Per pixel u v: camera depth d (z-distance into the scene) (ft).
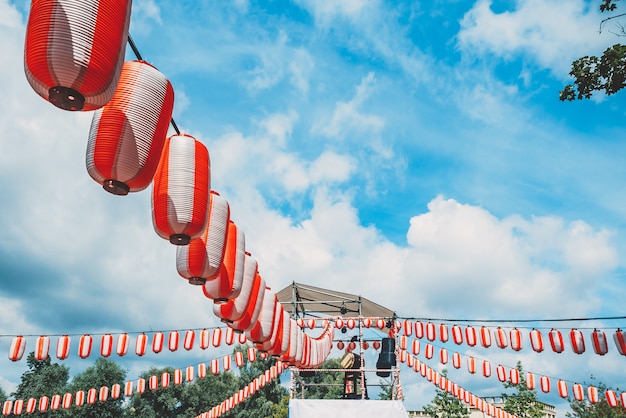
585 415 93.04
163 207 14.42
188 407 137.28
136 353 45.27
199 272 17.83
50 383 125.49
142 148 11.52
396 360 54.60
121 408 126.41
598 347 38.83
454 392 58.13
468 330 45.42
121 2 9.68
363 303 58.18
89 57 9.02
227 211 18.80
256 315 24.91
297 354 38.27
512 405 98.27
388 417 47.21
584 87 22.16
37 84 9.18
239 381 138.10
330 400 47.75
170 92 12.41
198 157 15.01
